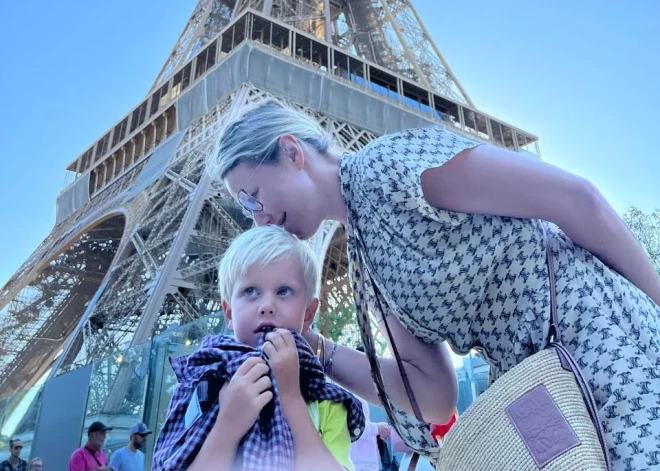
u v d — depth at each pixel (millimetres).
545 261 2266
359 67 39281
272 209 2703
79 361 25750
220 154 2754
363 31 46531
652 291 2225
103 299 27281
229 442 1983
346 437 2396
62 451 13227
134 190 34625
